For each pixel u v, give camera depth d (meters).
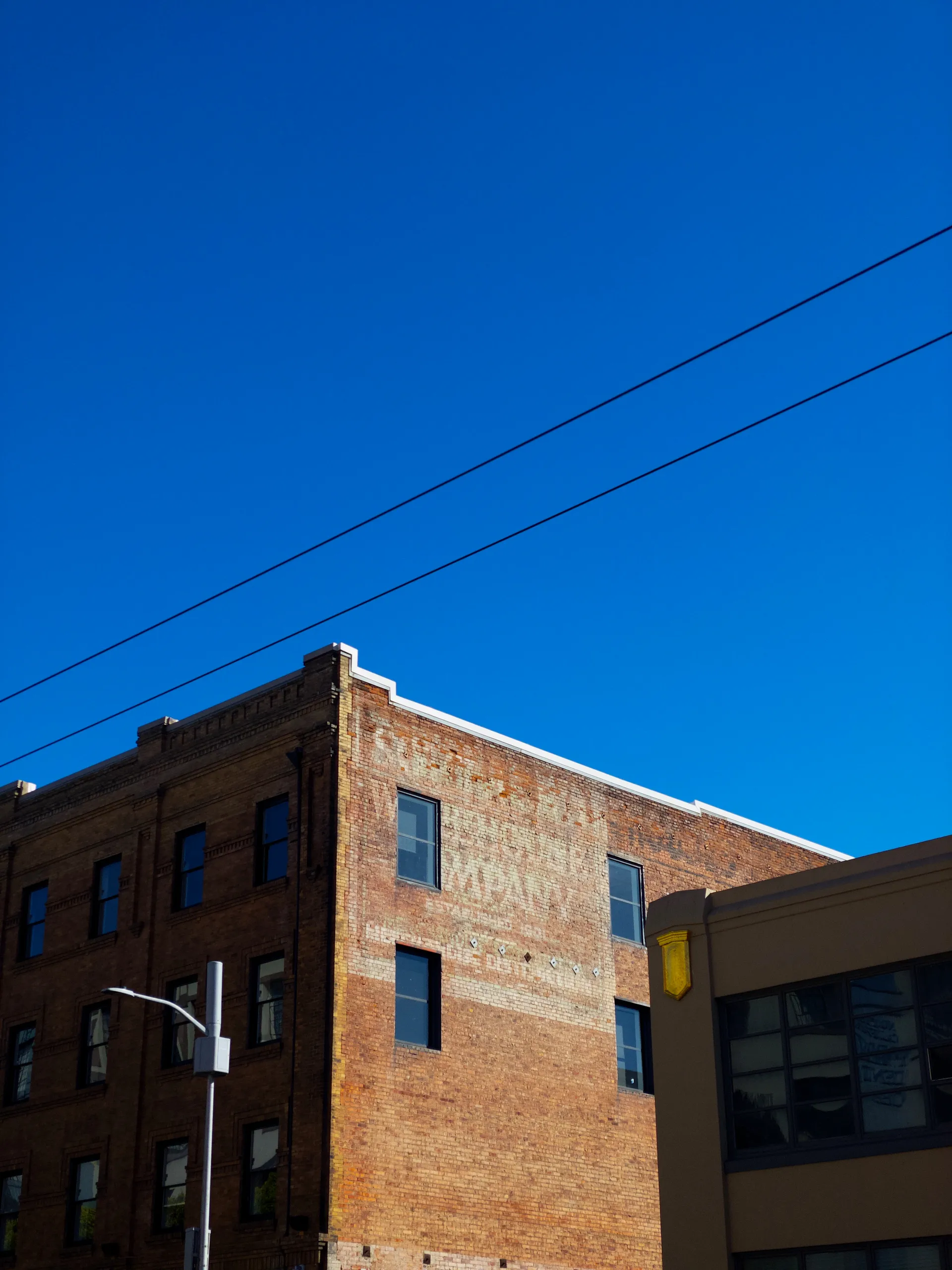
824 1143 20.39
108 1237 31.17
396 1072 30.20
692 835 40.06
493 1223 30.84
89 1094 33.09
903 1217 19.36
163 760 34.97
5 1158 34.25
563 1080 33.72
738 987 21.89
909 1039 20.11
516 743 35.88
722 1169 21.14
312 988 29.91
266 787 32.56
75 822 36.59
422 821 33.09
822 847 44.94
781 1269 20.34
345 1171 28.53
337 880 30.45
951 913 20.09
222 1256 29.03
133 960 33.53
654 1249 34.03
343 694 32.09
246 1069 30.36
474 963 32.78
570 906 35.66
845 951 20.97
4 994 36.22
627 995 36.16
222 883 32.56
